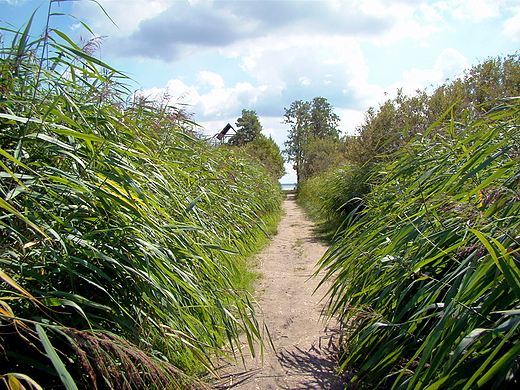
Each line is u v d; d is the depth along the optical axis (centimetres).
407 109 1109
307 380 298
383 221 323
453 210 231
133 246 236
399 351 211
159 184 306
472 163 226
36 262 200
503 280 155
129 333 218
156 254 236
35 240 198
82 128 247
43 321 174
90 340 166
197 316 284
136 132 338
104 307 197
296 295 532
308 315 453
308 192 2252
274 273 652
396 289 243
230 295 313
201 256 300
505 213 193
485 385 159
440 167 316
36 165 226
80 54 238
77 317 204
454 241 224
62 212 230
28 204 207
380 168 488
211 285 317
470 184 262
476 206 215
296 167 5694
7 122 223
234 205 585
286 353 351
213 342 294
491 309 157
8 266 187
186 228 268
